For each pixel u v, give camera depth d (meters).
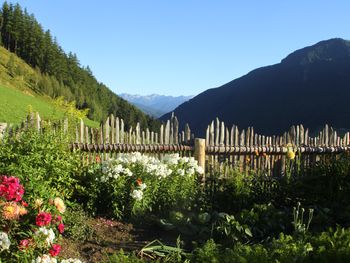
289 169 9.20
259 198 8.20
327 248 4.67
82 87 121.69
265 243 5.59
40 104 72.25
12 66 108.75
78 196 7.09
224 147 8.95
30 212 4.48
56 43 133.50
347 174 8.38
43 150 6.54
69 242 5.64
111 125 8.52
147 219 6.94
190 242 6.08
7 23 129.50
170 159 7.74
